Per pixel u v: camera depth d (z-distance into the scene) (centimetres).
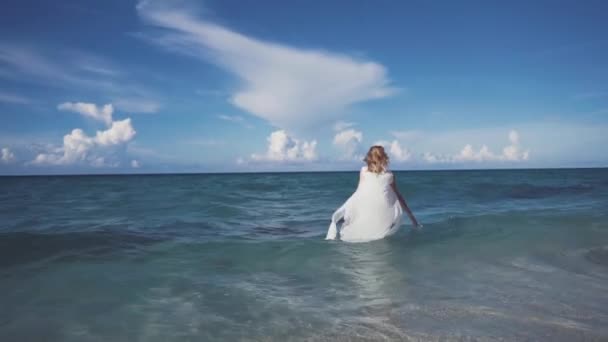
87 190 1975
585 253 496
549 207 1041
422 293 350
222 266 452
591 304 318
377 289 364
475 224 698
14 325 287
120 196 1468
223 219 853
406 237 604
